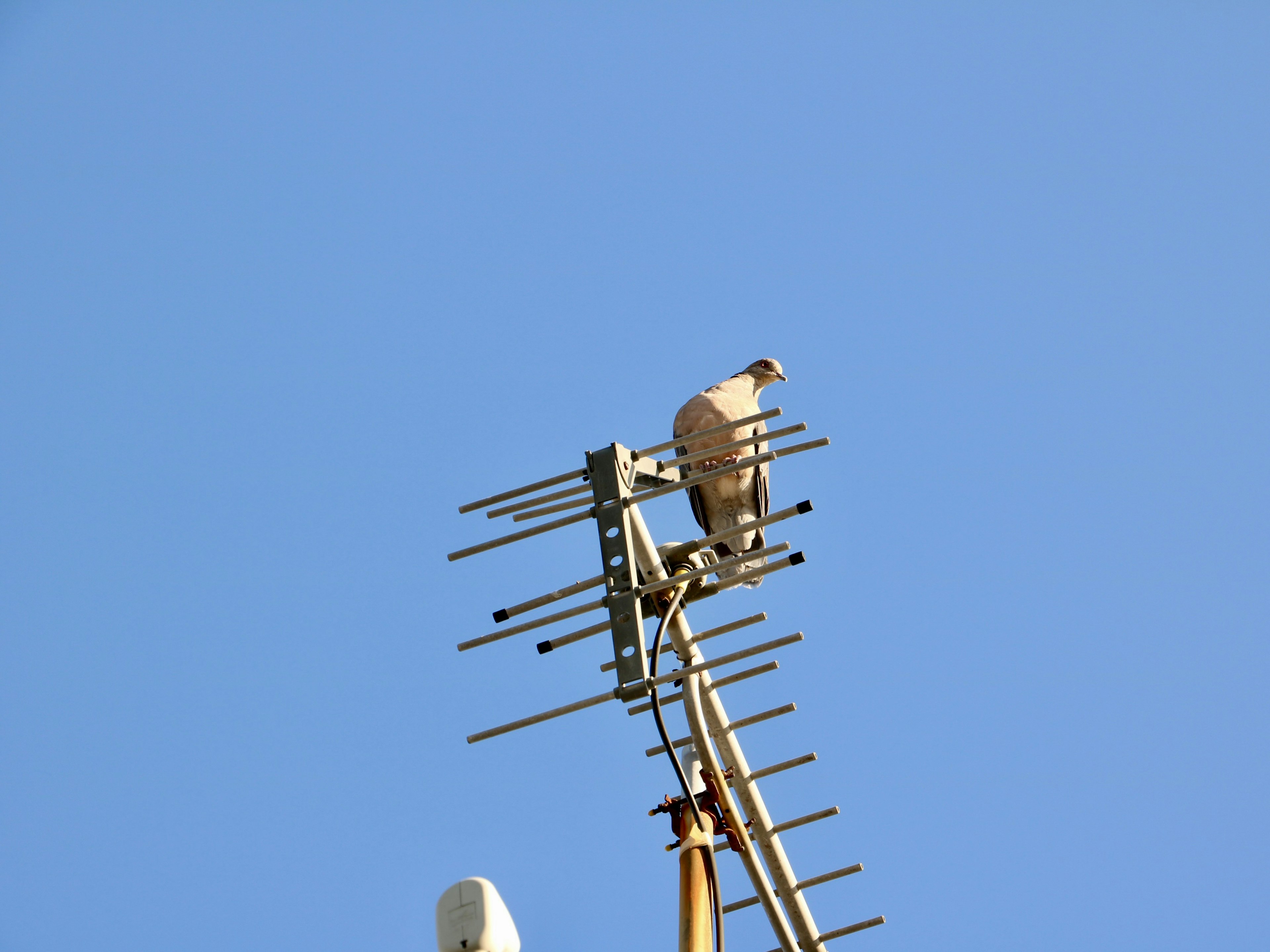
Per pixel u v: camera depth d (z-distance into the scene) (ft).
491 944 25.13
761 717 37.42
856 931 39.22
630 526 36.27
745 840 35.96
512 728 35.12
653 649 34.88
